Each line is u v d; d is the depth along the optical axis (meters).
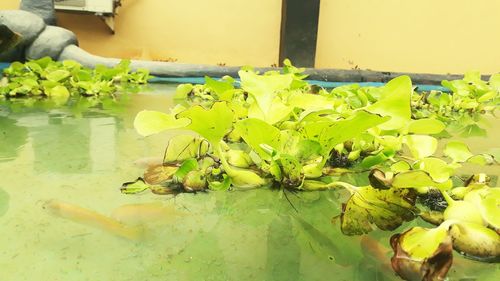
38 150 0.60
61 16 2.32
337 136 0.43
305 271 0.30
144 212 0.39
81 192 0.44
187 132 0.73
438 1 2.47
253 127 0.44
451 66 2.55
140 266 0.30
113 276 0.28
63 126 0.77
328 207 0.42
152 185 0.47
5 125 0.77
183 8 2.45
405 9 2.48
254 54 2.55
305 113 0.50
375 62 2.55
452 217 0.34
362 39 2.51
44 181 0.47
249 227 0.37
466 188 0.43
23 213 0.38
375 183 0.37
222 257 0.31
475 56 2.53
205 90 1.33
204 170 0.49
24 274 0.28
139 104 1.11
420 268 0.28
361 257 0.32
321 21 2.48
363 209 0.39
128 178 0.49
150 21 2.43
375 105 0.48
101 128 0.76
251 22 2.51
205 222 0.38
